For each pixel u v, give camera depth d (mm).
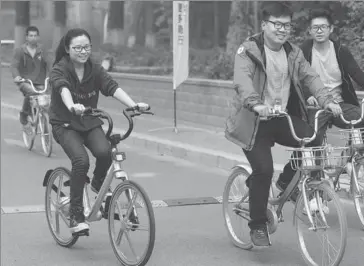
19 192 18672
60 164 23031
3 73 47125
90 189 13203
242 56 12148
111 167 12320
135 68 38344
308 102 14672
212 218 15891
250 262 12625
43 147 24719
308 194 11922
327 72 15297
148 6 42750
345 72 15227
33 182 20031
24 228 15078
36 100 25000
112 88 12977
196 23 43000
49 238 14305
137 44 43438
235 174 13531
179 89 31672
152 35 42250
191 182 20047
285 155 21641
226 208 13852
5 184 19750
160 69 37062
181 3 27672
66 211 13414
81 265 12539
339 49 15188
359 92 23172
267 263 12555
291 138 12367
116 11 45094
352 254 12961
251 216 12398
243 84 11891
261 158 12188
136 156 24734
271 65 12195
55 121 12953
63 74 12797
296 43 28766
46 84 24922
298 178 12023
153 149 26031
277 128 12352
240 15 33000
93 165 20125
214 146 24453
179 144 25078
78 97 13000
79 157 12562
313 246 12672
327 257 12188
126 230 12078
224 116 29047
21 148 26312
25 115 25906
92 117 13000
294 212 12273
